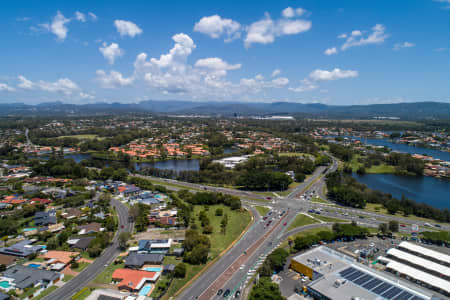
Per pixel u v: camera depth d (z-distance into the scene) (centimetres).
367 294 11125
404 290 11475
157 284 12606
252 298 11294
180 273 13112
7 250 15312
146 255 14788
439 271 13512
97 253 15338
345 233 17188
